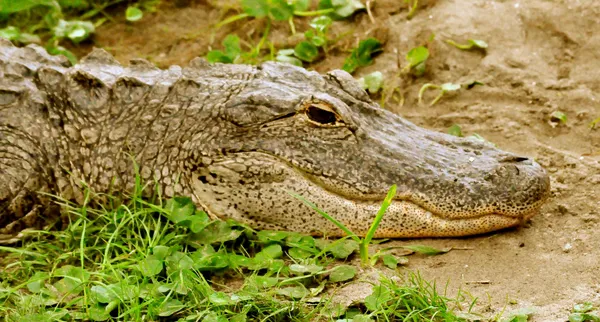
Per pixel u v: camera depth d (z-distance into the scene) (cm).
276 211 937
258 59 1313
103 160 981
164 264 884
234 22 1399
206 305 820
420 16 1332
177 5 1465
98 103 992
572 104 1163
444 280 862
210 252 905
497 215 920
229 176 930
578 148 1102
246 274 891
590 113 1146
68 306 830
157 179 966
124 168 977
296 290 838
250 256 927
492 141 1127
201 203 953
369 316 780
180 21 1438
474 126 1156
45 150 989
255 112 923
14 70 1017
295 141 921
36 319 802
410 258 908
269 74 978
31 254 928
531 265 875
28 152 981
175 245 909
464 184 916
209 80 983
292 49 1327
